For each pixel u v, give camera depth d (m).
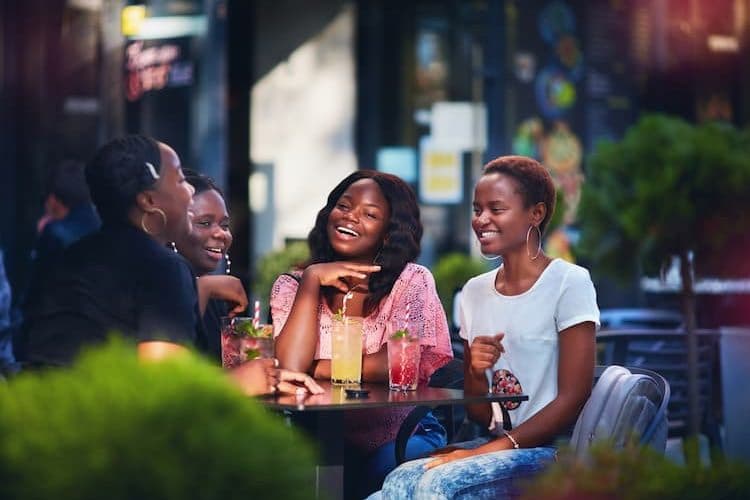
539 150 13.44
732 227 5.20
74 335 3.46
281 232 13.75
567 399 3.89
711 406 6.27
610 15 13.89
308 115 13.91
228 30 13.48
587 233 5.47
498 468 3.67
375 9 14.18
